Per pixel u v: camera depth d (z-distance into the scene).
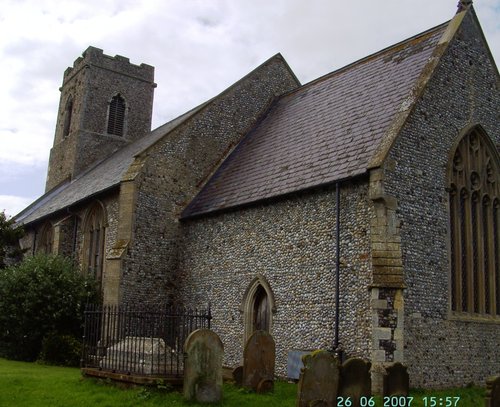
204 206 21.67
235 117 25.36
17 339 21.34
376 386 13.92
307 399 10.94
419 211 15.91
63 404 11.09
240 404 11.69
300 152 19.78
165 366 12.62
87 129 34.94
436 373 15.32
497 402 10.29
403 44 20.86
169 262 22.11
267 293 18.02
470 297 17.06
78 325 21.22
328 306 15.95
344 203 16.16
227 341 19.22
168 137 23.05
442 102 17.41
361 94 20.23
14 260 30.77
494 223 18.55
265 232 18.64
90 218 25.45
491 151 18.86
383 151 15.50
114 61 36.38
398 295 14.45
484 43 19.47
